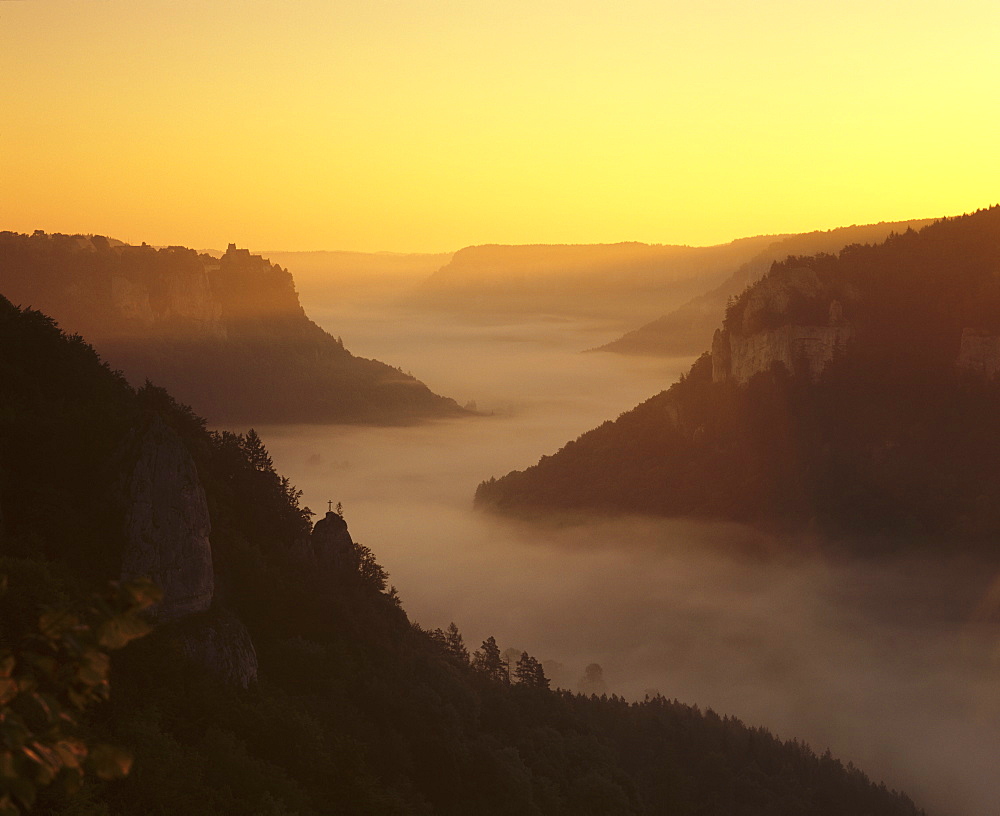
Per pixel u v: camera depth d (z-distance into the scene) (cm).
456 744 10056
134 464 8194
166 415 11381
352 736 8950
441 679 11719
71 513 8006
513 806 9919
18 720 1212
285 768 7612
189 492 8306
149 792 6075
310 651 9625
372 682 10094
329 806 7562
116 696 6794
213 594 9094
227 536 10325
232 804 6569
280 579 10481
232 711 7700
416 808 8600
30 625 6047
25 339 10475
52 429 8594
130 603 1258
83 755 1234
